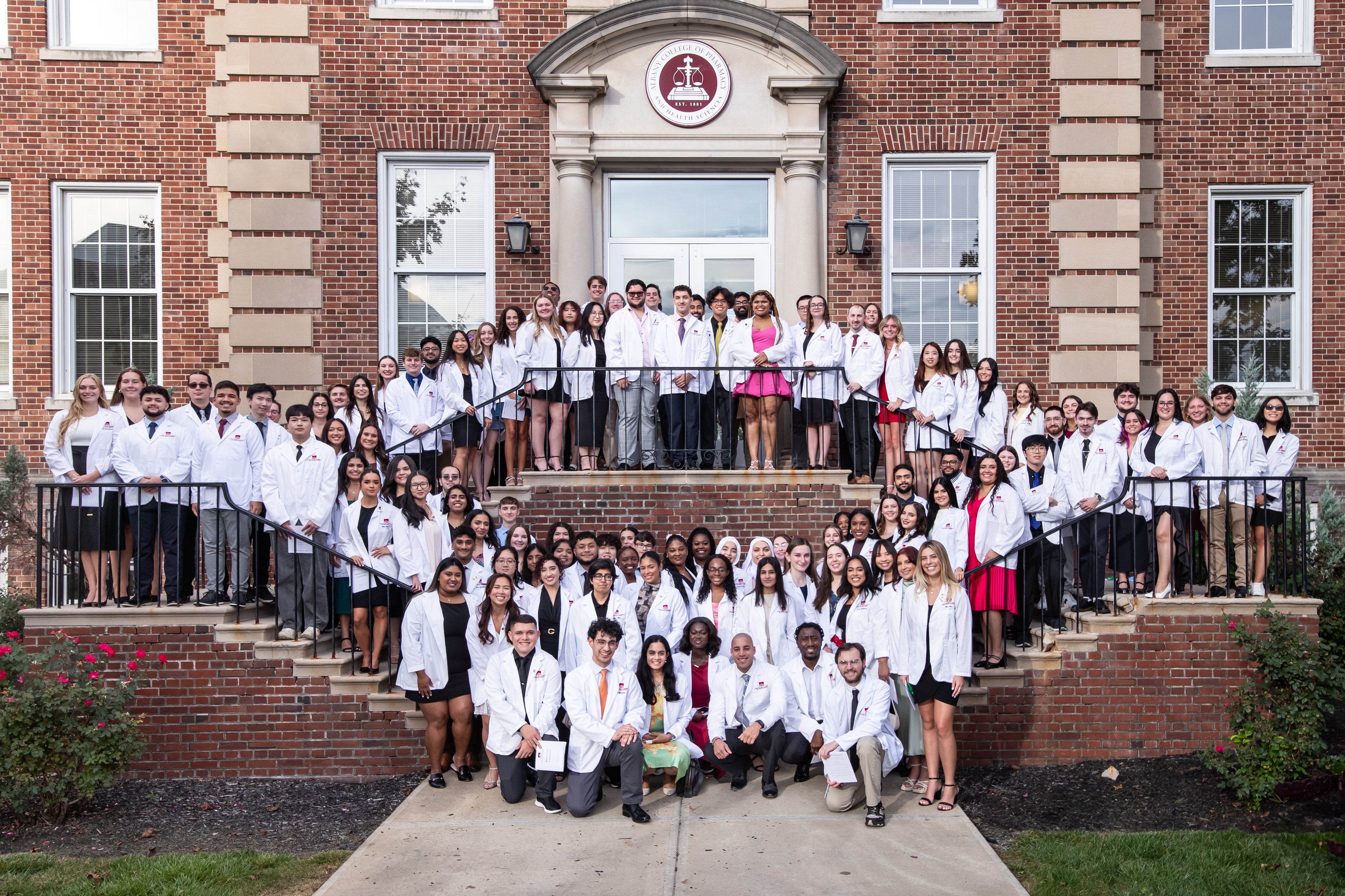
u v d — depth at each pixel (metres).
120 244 12.09
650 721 7.16
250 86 11.13
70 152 11.90
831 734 7.02
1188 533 8.38
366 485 7.84
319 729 7.81
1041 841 6.48
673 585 7.67
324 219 11.20
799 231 11.22
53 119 11.90
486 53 11.34
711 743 7.24
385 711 7.82
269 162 11.13
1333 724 8.18
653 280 11.61
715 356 9.74
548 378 9.34
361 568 7.73
